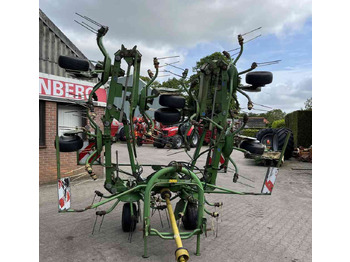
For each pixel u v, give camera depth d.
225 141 4.32
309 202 6.16
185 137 4.47
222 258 3.50
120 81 4.11
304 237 4.20
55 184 7.47
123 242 3.92
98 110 8.26
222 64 4.17
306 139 13.52
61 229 4.40
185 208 4.06
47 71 7.53
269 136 12.23
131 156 4.18
